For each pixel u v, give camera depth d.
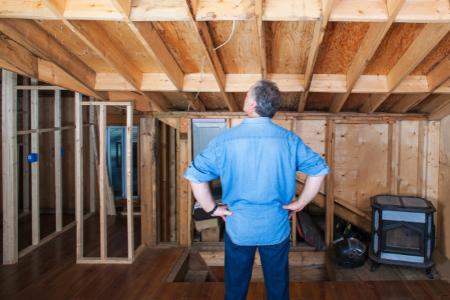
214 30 2.03
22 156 4.95
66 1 1.74
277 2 1.71
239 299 1.30
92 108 4.77
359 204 3.54
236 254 1.28
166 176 3.93
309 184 1.27
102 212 3.13
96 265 3.11
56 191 4.01
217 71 2.37
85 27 1.87
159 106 3.26
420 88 2.61
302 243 3.64
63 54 2.30
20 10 1.71
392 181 3.42
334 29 2.04
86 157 5.04
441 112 3.13
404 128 3.40
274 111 1.28
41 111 4.86
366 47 2.07
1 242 3.74
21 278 2.81
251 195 1.22
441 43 2.16
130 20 1.74
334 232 3.74
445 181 3.13
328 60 2.43
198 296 2.53
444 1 1.70
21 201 5.00
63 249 3.51
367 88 2.60
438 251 3.24
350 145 3.50
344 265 3.03
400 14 1.71
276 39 2.12
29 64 2.38
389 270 2.97
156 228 3.63
